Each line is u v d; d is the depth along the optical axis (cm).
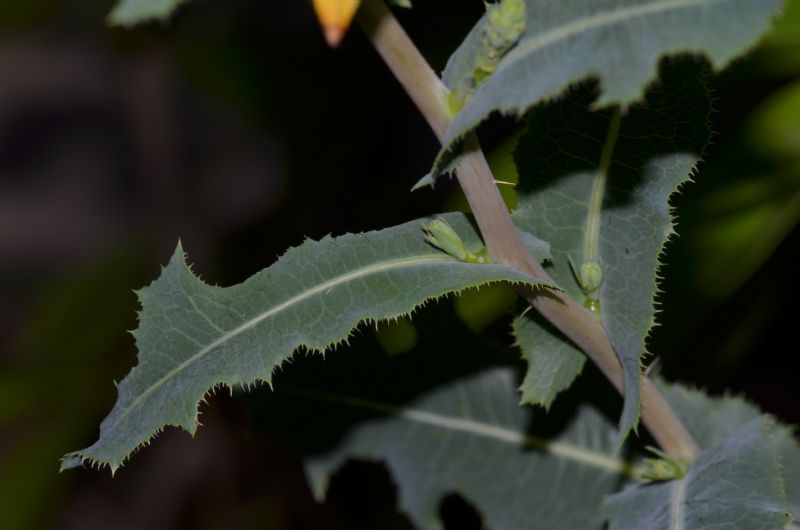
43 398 76
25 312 139
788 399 78
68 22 107
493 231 38
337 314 38
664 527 39
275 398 48
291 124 88
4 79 160
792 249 60
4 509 74
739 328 60
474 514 72
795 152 55
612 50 35
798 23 52
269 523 81
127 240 82
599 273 40
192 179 109
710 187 55
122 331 78
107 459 38
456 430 48
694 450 41
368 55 85
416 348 48
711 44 34
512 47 36
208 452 85
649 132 40
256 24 89
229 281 90
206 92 92
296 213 89
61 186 158
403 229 39
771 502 39
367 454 48
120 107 160
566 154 40
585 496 47
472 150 37
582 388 47
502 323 66
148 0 35
